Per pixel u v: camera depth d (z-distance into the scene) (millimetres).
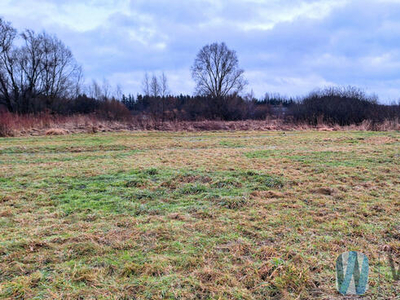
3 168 7590
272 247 3438
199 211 4633
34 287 2766
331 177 6488
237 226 4062
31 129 18750
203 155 9500
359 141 13352
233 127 24297
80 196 5387
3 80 31109
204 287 2746
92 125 21125
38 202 5066
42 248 3465
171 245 3537
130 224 4164
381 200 5023
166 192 5605
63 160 8977
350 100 27141
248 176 6520
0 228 4023
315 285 2773
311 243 3551
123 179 6367
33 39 31547
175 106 32656
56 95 34156
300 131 21266
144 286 2773
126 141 14188
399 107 24891
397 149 10055
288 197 5285
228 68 42156
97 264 3146
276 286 2760
